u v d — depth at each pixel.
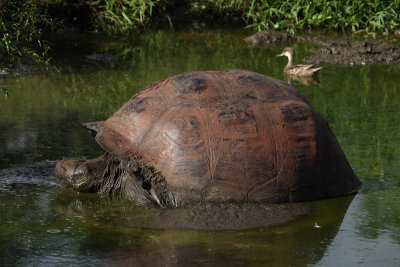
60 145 11.22
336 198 9.01
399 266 6.88
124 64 18.34
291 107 8.94
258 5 24.56
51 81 16.06
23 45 15.17
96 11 22.81
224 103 8.80
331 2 24.06
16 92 14.91
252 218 8.21
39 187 9.48
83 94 14.90
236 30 24.47
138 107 9.12
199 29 24.25
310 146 8.78
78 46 20.39
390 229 7.94
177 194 8.62
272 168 8.55
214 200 8.55
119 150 8.91
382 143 11.41
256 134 8.57
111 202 9.02
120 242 7.55
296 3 24.22
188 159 8.46
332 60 19.75
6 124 12.41
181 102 8.88
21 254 7.16
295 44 22.30
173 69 17.66
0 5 11.20
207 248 7.35
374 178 9.79
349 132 12.09
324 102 14.55
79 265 6.89
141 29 23.59
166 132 8.63
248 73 9.48
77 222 8.20
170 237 7.68
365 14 24.12
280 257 7.11
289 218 8.25
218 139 8.48
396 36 23.31
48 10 21.59
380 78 17.38
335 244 7.49
